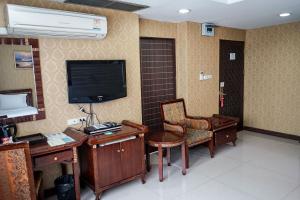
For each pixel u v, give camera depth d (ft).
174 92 13.94
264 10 10.78
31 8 7.38
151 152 13.19
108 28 9.96
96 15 8.87
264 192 8.88
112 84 9.93
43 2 8.32
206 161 11.98
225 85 15.96
